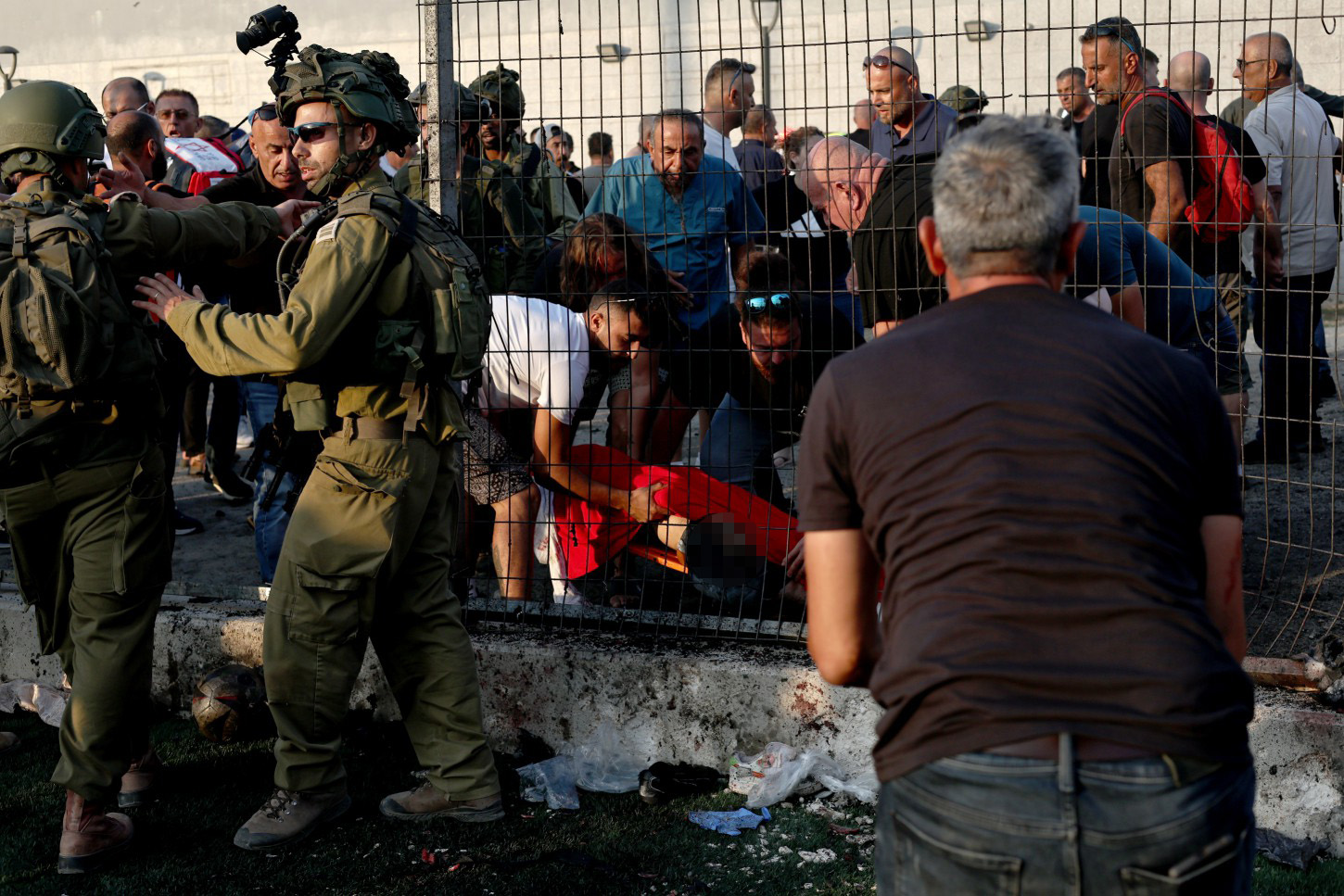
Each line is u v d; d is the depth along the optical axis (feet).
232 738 12.08
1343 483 17.24
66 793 11.08
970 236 5.72
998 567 5.16
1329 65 30.14
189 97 23.94
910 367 5.55
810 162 13.73
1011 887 5.01
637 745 11.48
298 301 9.15
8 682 13.37
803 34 11.09
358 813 10.78
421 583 10.38
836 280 15.43
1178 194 14.66
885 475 5.48
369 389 9.66
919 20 33.60
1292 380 18.44
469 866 9.82
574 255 13.32
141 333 9.87
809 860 9.78
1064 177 5.71
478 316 10.00
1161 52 31.55
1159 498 5.25
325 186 9.79
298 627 9.90
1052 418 5.29
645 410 13.17
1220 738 5.06
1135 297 12.38
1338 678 9.99
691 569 12.84
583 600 13.53
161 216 9.99
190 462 22.47
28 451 9.46
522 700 11.78
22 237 9.30
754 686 11.07
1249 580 13.99
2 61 53.88
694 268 16.25
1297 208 18.08
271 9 10.44
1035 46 32.58
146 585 10.03
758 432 13.93
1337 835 9.65
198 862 10.02
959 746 5.07
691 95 34.63
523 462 12.88
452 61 12.27
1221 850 5.04
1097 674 4.99
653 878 9.60
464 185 16.02
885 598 5.56
